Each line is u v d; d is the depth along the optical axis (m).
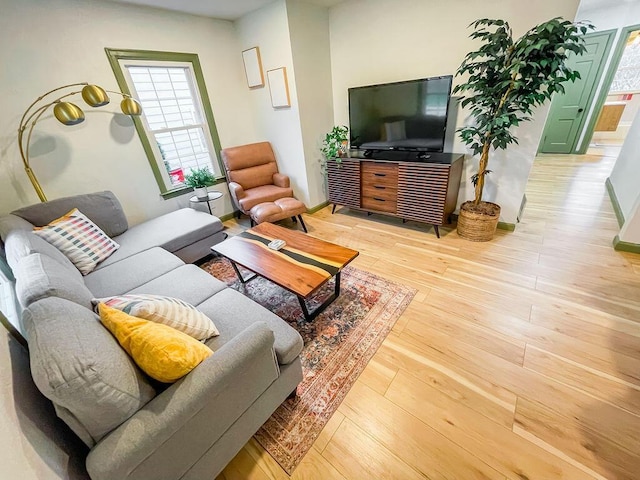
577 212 3.06
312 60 3.15
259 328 1.10
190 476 0.98
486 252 2.50
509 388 1.38
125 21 2.52
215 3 2.66
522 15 2.17
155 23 2.70
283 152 3.63
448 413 1.30
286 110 3.29
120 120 2.69
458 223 2.79
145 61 2.72
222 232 2.80
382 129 3.00
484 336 1.68
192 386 0.90
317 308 1.97
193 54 3.01
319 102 3.40
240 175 3.44
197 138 3.33
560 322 1.72
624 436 1.16
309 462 1.17
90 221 2.22
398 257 2.57
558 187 3.77
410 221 3.25
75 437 0.93
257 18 3.00
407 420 1.29
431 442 1.20
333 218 3.56
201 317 1.25
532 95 1.98
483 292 2.03
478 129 2.31
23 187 2.28
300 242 2.10
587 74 4.66
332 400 1.40
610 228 2.69
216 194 3.18
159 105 2.94
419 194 2.75
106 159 2.67
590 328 1.66
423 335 1.73
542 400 1.32
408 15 2.69
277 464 1.18
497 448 1.16
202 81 3.15
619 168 3.32
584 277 2.07
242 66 3.47
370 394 1.41
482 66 2.14
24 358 1.03
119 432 0.80
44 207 2.17
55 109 1.94
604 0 3.89
